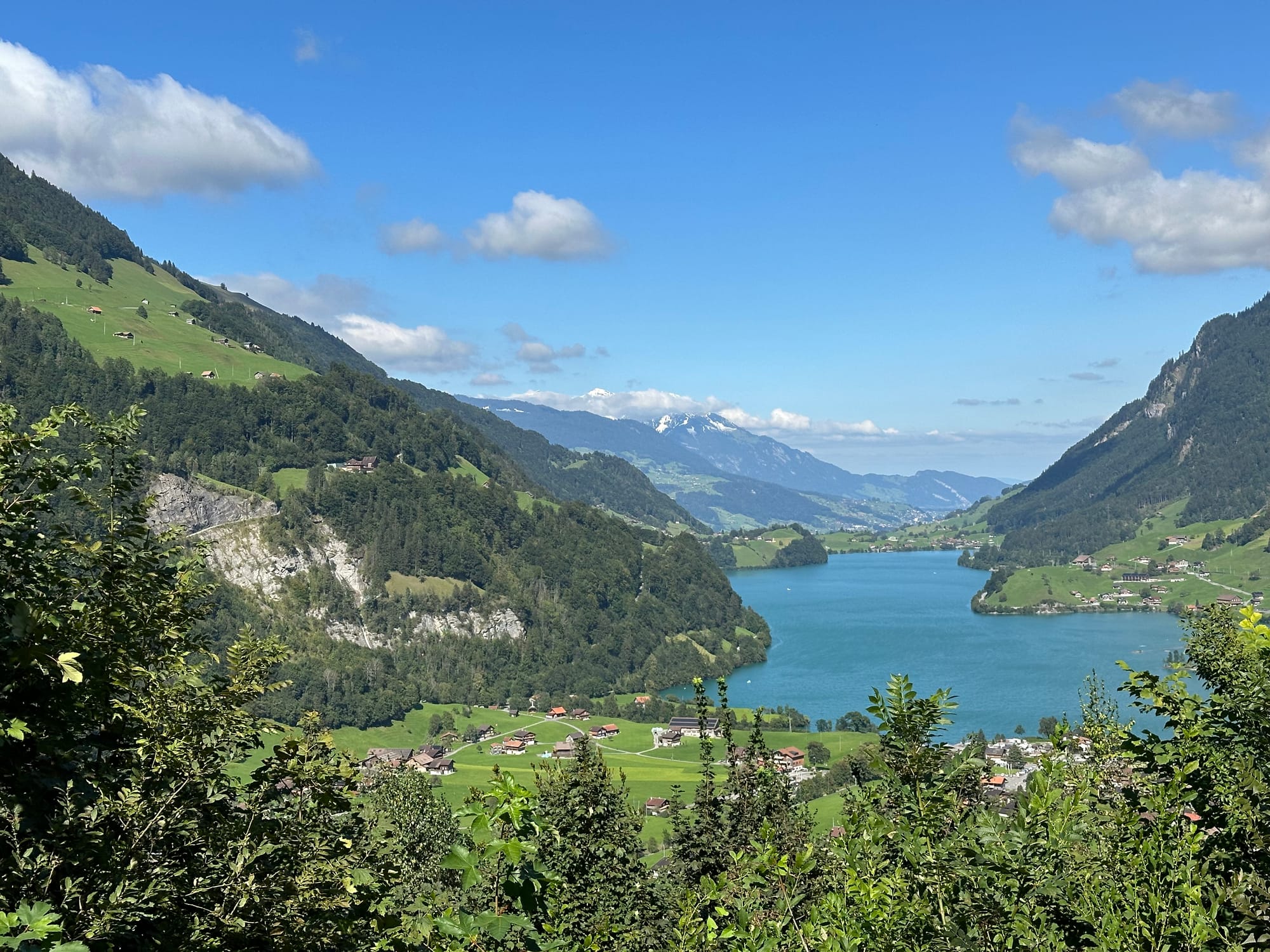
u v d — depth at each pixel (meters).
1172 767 6.28
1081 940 5.47
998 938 5.59
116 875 6.84
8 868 6.27
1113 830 6.20
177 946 7.43
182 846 8.05
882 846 6.67
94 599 8.65
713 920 7.22
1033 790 6.04
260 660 9.24
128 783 7.67
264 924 8.05
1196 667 7.13
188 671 9.16
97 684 7.56
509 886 5.36
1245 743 6.25
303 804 8.90
